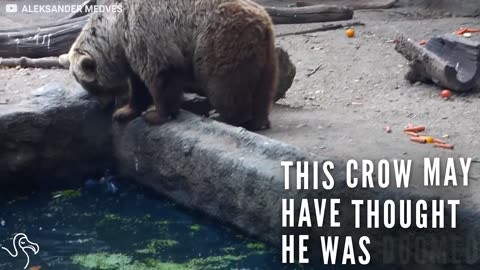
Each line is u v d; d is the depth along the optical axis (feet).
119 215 22.38
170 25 21.91
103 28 22.84
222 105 22.15
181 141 21.71
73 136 23.88
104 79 23.24
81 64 22.79
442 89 28.30
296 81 29.50
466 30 36.01
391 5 42.91
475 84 27.55
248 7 21.90
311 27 37.32
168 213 22.18
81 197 23.61
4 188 23.79
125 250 20.36
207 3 21.77
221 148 20.72
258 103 22.66
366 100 27.20
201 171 21.13
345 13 38.63
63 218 22.36
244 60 21.63
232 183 20.22
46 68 29.04
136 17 22.03
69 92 24.13
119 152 24.02
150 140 22.71
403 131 23.29
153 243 20.65
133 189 23.80
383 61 31.81
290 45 34.12
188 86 23.95
